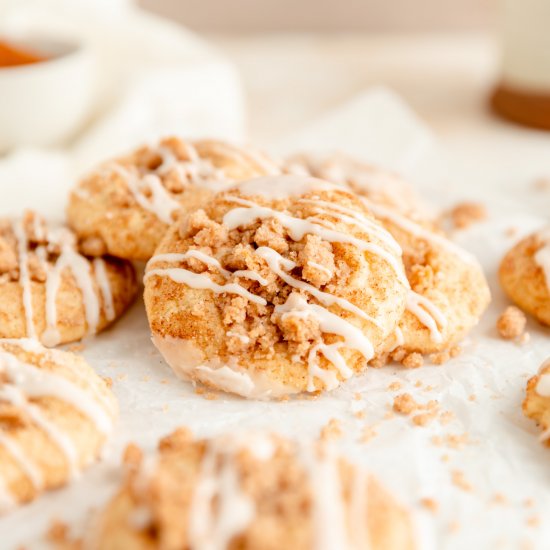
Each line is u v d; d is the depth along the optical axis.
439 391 0.36
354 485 0.31
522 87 0.56
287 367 0.36
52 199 0.47
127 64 0.57
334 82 0.64
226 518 0.30
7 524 0.32
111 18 0.60
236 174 0.41
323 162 0.45
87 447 0.34
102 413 0.34
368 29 0.73
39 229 0.40
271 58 0.68
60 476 0.33
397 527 0.30
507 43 0.56
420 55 0.69
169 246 0.38
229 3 0.72
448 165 0.50
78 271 0.39
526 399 0.35
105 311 0.39
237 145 0.43
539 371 0.36
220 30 0.73
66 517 0.32
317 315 0.36
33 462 0.33
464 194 0.48
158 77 0.53
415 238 0.40
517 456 0.34
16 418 0.33
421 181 0.49
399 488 0.33
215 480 0.31
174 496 0.30
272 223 0.37
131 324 0.40
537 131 0.56
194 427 0.35
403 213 0.41
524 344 0.38
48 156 0.49
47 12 0.59
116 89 0.55
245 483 0.30
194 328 0.36
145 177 0.41
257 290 0.36
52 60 0.51
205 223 0.38
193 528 0.29
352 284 0.36
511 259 0.41
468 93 0.62
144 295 0.38
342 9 0.72
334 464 0.31
